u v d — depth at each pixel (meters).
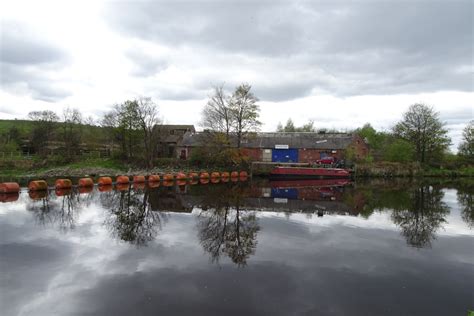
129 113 53.19
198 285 9.35
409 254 12.62
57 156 55.62
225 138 49.12
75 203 22.73
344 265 11.25
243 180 46.56
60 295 8.60
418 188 38.62
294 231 16.02
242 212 21.03
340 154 57.59
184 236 14.77
